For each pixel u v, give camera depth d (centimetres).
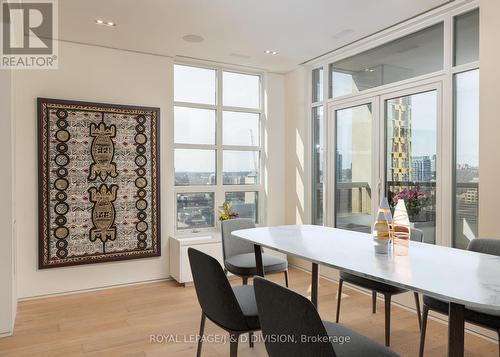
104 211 413
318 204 502
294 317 134
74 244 399
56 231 390
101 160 411
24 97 377
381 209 217
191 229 484
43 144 382
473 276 163
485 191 287
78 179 400
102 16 336
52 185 387
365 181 421
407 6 321
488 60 286
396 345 284
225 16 339
